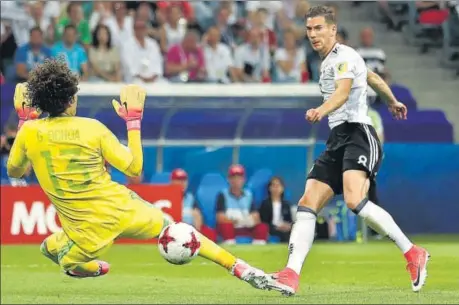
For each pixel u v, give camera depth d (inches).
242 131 1867.6
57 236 853.8
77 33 2140.7
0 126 1893.5
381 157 899.4
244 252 1472.7
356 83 888.3
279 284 847.1
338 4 2465.6
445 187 1909.4
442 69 2361.0
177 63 2127.2
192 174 1888.5
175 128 1859.0
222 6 2285.9
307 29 896.9
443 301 797.2
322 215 1748.3
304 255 879.1
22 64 2025.1
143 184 1667.1
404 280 1047.0
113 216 823.7
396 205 1900.8
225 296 897.5
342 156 893.2
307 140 1876.2
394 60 2378.2
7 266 1306.6
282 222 1724.9
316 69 2214.6
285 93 1701.5
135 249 1551.4
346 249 1509.6
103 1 2192.4
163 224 836.0
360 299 822.5
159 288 1006.4
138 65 2087.8
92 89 1680.6
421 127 2012.8
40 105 834.2
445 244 1544.0
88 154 821.2
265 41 2194.9
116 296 924.6
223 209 1710.1
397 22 2431.1
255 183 1828.2
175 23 2225.6
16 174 857.5
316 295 877.8
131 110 825.5
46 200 1643.7
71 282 1089.4
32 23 2160.4
